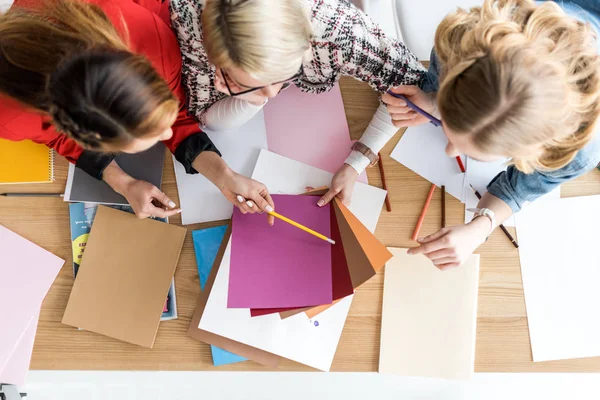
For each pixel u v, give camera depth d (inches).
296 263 35.3
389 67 33.8
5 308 34.8
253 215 36.1
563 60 23.4
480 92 23.4
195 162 36.0
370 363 36.7
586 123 24.7
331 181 37.2
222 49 26.0
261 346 35.8
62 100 23.3
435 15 43.3
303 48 27.0
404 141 38.6
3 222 36.1
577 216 37.9
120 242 35.8
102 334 35.4
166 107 25.4
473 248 34.1
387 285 37.0
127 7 31.7
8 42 24.4
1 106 29.6
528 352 37.2
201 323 35.6
